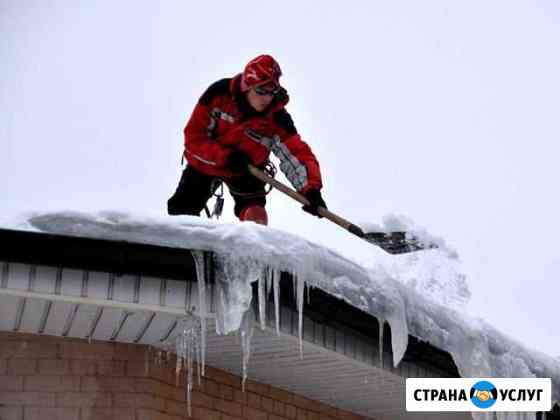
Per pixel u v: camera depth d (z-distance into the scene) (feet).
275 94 22.22
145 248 16.98
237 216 23.38
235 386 22.74
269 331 19.12
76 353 20.18
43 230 16.52
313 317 19.53
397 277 22.34
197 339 20.06
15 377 19.77
